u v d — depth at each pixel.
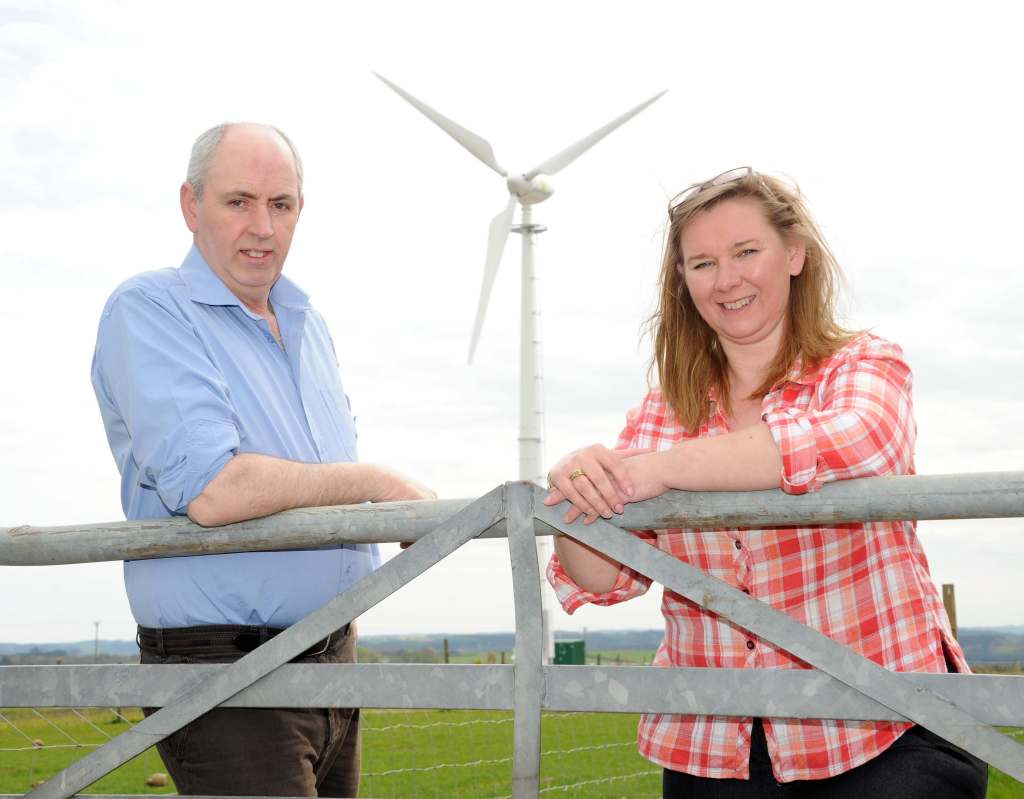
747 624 1.58
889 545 2.01
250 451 2.59
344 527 1.80
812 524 1.61
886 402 1.83
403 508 1.78
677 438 2.36
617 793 7.21
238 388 2.61
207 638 2.48
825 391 2.00
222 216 2.64
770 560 2.05
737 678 1.58
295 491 2.18
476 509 1.72
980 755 1.46
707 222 2.10
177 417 2.31
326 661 2.65
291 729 2.48
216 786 2.39
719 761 2.11
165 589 2.49
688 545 2.16
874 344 1.98
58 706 1.88
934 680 1.49
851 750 1.93
